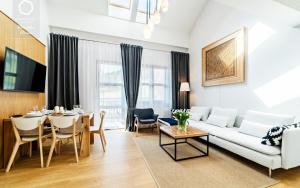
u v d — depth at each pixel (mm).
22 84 2861
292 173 2275
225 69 4184
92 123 3600
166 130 3217
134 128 4848
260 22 3375
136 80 5098
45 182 2041
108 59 4879
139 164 2570
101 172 2305
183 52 5840
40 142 2490
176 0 4793
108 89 4891
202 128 3598
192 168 2432
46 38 4117
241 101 3818
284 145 2150
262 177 2168
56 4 4297
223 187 1946
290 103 2867
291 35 2855
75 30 4555
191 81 5719
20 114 2930
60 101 4277
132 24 5039
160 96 5547
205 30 5008
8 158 2459
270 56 3193
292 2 2398
